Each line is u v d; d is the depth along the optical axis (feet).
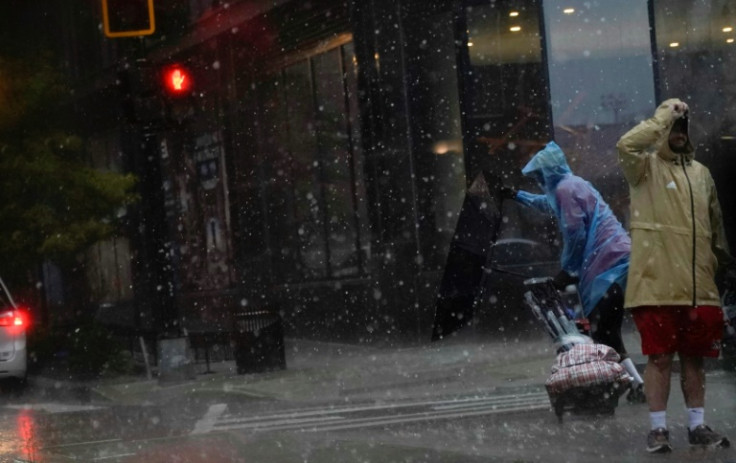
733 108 99.66
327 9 117.29
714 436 38.78
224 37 135.03
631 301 39.17
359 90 109.60
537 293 49.55
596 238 51.55
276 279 131.75
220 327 142.61
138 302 157.38
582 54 100.17
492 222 53.98
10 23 171.22
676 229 39.06
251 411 65.51
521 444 42.32
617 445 40.55
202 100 143.33
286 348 119.14
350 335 116.88
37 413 74.43
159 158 89.20
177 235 154.20
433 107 103.65
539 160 52.85
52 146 124.06
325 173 121.39
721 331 39.32
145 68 84.79
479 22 101.65
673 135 39.96
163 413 67.62
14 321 98.22
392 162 105.40
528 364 78.84
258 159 132.87
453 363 84.64
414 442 45.39
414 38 104.06
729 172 99.40
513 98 101.09
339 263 120.16
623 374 47.24
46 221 120.47
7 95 122.93
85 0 163.63
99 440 54.39
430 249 104.06
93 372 107.86
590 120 100.07
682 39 99.66
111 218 124.77
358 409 61.57
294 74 125.90
